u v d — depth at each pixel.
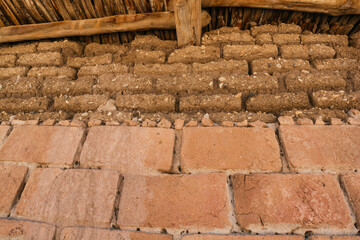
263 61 2.13
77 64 2.35
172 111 2.00
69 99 2.10
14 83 2.24
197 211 1.51
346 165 1.59
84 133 1.88
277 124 1.82
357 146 1.64
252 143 1.71
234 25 2.40
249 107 1.93
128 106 2.02
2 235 1.55
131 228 1.51
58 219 1.56
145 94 2.05
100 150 1.77
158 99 2.01
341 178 1.55
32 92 2.21
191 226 1.48
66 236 1.51
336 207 1.46
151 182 1.63
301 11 2.19
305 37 2.27
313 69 2.07
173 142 1.77
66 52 2.43
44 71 2.30
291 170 1.61
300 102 1.89
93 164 1.73
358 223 1.41
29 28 2.41
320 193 1.50
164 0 2.12
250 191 1.54
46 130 1.91
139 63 2.26
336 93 1.89
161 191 1.59
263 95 1.95
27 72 2.34
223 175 1.61
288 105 1.90
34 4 2.25
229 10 2.26
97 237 1.49
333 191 1.51
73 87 2.17
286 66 2.09
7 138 1.90
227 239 1.43
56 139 1.86
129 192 1.60
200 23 2.17
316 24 2.33
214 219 1.48
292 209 1.47
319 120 1.78
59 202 1.61
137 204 1.56
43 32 2.40
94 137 1.83
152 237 1.48
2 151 1.84
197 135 1.77
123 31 2.36
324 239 1.39
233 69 2.12
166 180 1.63
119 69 2.24
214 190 1.57
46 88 2.19
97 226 1.53
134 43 2.39
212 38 2.32
